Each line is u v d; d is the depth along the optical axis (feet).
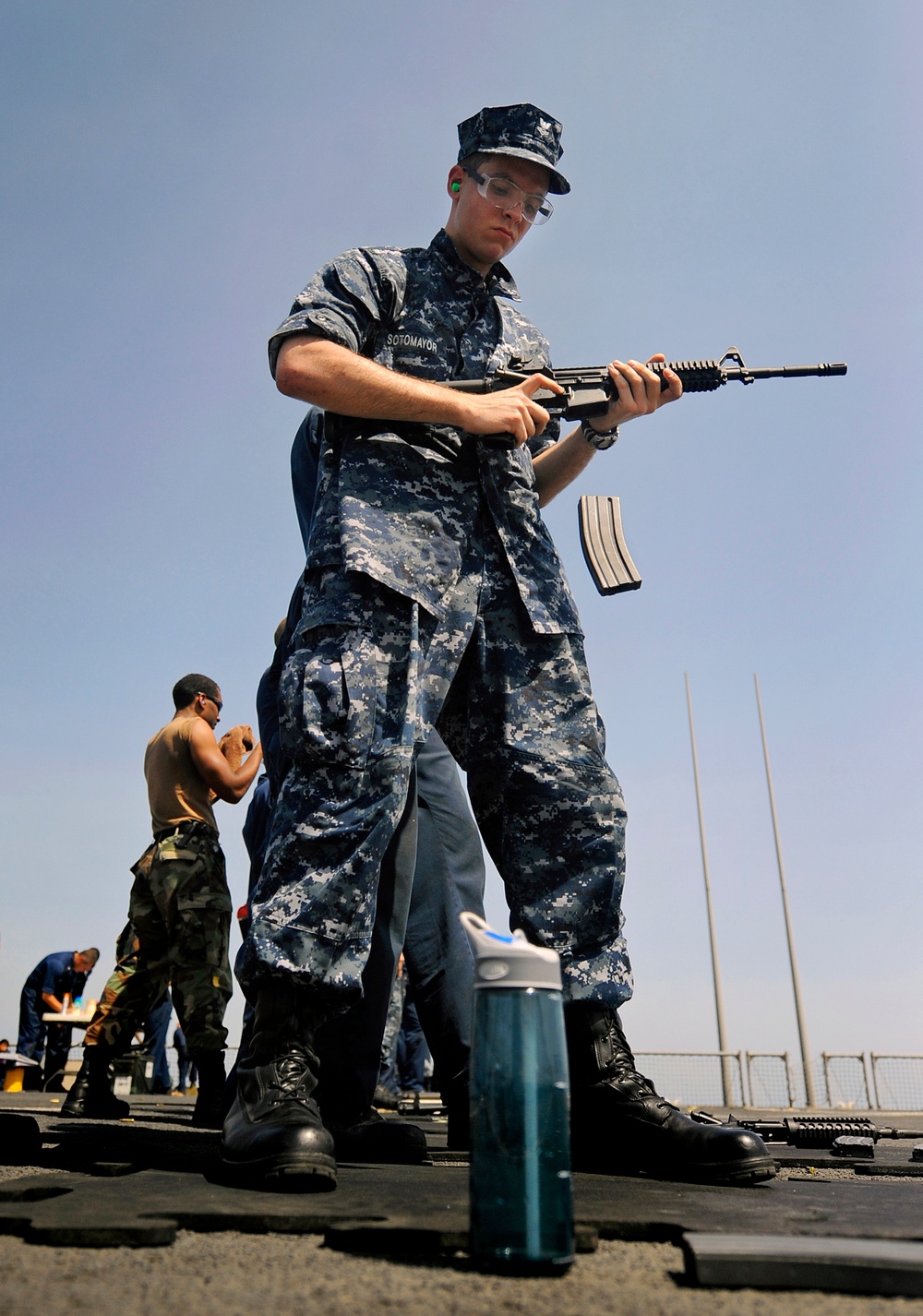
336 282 8.16
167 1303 3.41
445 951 10.55
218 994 14.94
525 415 8.07
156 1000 15.84
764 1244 4.01
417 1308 3.41
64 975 33.45
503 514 8.30
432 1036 10.56
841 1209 5.53
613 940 7.80
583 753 8.07
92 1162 7.42
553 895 7.78
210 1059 14.69
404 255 8.66
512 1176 4.02
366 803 7.09
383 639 7.53
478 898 11.04
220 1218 4.78
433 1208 5.18
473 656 8.14
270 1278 3.82
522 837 7.89
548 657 8.21
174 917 15.07
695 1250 3.88
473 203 8.62
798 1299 3.61
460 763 8.46
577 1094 7.51
